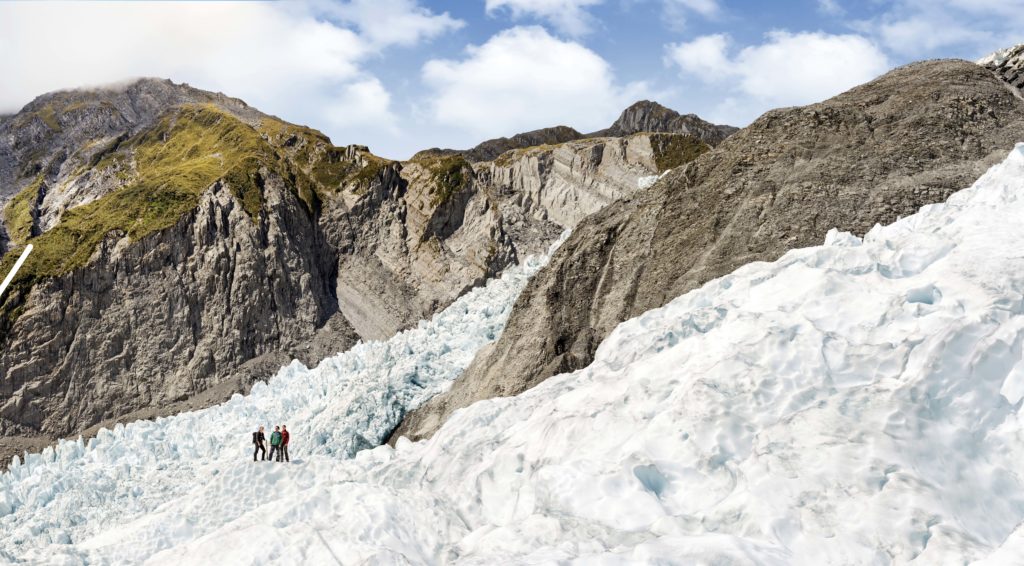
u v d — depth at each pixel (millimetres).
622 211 40562
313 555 17203
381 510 18594
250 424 48719
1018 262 17359
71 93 184625
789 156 35625
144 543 24344
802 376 16984
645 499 15922
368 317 105500
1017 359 14914
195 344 94812
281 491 27422
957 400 14938
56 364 89625
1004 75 42062
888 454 14266
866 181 32719
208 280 97750
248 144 119875
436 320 52656
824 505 13875
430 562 16953
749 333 18969
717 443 16297
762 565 12773
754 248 32906
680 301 25969
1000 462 14242
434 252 110875
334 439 40750
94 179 130875
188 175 108375
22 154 165125
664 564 13047
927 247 19891
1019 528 12117
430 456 23828
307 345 98812
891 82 38969
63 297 92062
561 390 24688
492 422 24672
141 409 89000
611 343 26484
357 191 116312
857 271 20438
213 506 27016
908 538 12961
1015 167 22438
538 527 15984
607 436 18438
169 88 191750
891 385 15844
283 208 106875
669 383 19078
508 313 46875
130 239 97125
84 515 39188
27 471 50750
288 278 102250
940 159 32719
